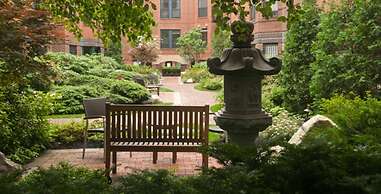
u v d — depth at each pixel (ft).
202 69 108.27
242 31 16.31
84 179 8.39
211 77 92.84
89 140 29.43
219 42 110.42
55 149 27.81
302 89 34.78
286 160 8.38
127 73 70.03
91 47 106.93
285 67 35.86
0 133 23.17
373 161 8.31
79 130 30.04
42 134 26.73
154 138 21.13
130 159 25.08
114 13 16.34
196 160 24.77
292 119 30.42
